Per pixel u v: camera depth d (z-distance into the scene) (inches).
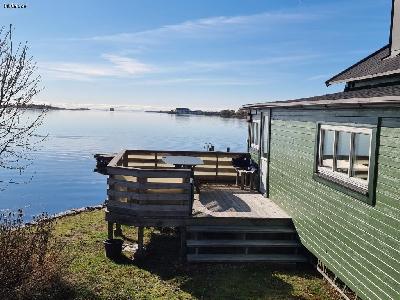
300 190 379.9
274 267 360.8
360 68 423.8
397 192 230.4
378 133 249.8
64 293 283.7
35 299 259.3
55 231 453.4
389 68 331.3
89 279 317.7
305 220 364.8
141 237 373.1
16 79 275.3
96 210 577.3
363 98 235.0
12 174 1250.0
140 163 556.4
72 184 1142.3
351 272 279.4
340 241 297.1
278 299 298.2
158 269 350.0
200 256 367.6
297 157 389.4
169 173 371.9
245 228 388.5
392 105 229.8
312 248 347.3
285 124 427.8
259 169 526.3
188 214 379.9
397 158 231.3
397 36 382.0
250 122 577.6
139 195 371.2
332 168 318.7
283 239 389.7
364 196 263.0
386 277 238.7
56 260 297.4
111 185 382.9
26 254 273.0
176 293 303.4
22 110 286.4
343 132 305.0
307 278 339.6
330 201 315.3
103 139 2696.9
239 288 315.3
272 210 426.9
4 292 248.8
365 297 260.4
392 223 234.2
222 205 443.2
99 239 426.3
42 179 1198.3
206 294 303.1
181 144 2420.0
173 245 415.2
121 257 373.7
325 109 327.9
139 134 3304.6
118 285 311.9
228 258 364.8
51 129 3703.3
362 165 277.0
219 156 566.9
